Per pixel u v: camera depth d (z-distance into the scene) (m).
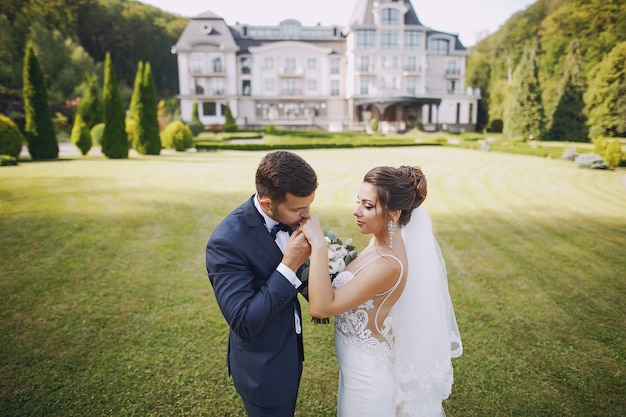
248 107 41.50
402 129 37.41
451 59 42.38
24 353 3.05
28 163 13.28
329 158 16.88
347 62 41.47
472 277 4.80
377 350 1.77
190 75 40.03
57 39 38.12
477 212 8.07
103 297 4.02
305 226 1.54
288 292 1.49
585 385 2.82
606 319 3.80
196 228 6.45
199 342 3.28
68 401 2.55
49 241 5.54
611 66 27.91
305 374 2.94
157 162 14.43
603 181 11.91
